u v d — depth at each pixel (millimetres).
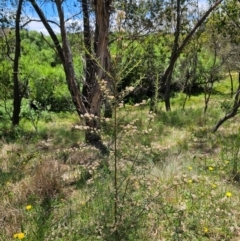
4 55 14500
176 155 6078
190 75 22250
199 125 9797
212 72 15539
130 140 3926
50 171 5074
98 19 6871
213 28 14875
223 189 4543
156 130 8328
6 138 9062
